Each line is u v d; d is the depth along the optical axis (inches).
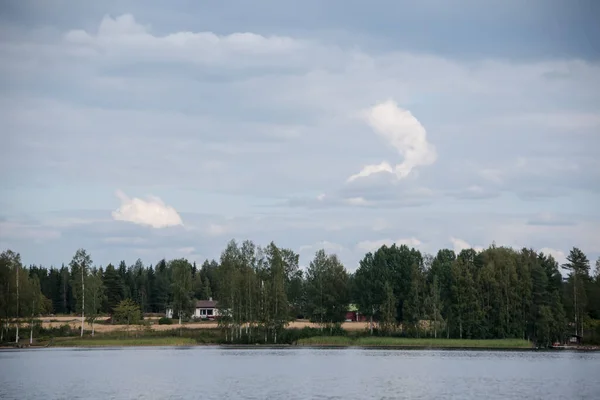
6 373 4308.6
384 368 4655.5
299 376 4124.0
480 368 4685.0
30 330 7111.2
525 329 7145.7
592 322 7337.6
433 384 3735.2
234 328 7470.5
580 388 3582.7
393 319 7317.9
